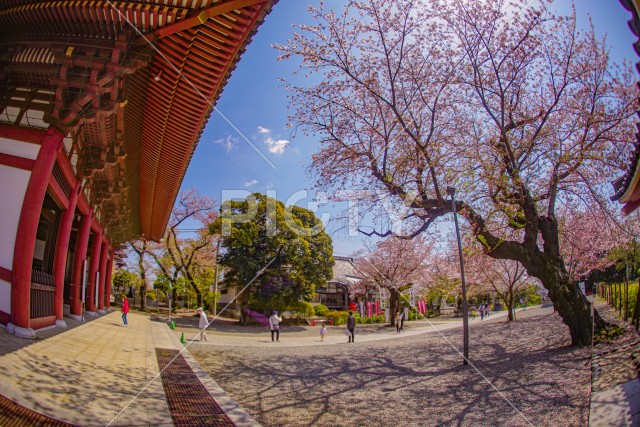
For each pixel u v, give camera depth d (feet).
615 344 30.25
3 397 15.80
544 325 56.59
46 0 21.03
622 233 39.99
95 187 45.37
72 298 45.16
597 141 33.24
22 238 23.99
